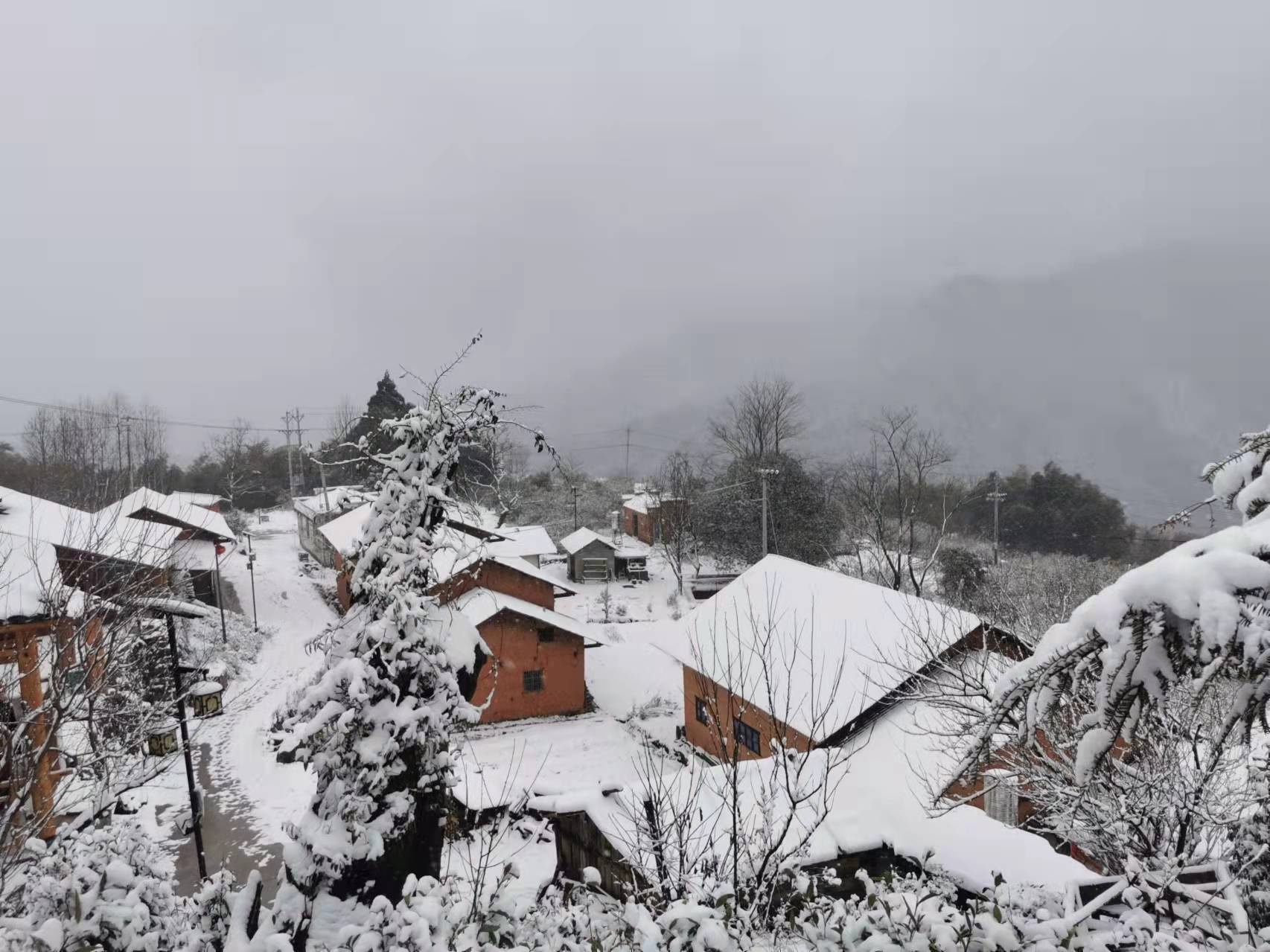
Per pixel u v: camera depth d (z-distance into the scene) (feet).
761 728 50.37
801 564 64.54
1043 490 148.87
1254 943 13.16
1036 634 41.50
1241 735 9.29
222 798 53.11
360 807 17.16
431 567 20.30
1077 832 26.03
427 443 20.59
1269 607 8.22
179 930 17.61
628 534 193.67
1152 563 9.10
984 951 13.56
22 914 19.02
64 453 130.82
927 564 95.20
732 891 16.12
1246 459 11.68
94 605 32.30
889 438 115.24
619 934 16.75
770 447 145.79
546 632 73.82
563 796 31.68
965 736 29.35
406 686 18.95
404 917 15.02
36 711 25.49
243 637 90.17
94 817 24.25
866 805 31.65
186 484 226.38
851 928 14.35
